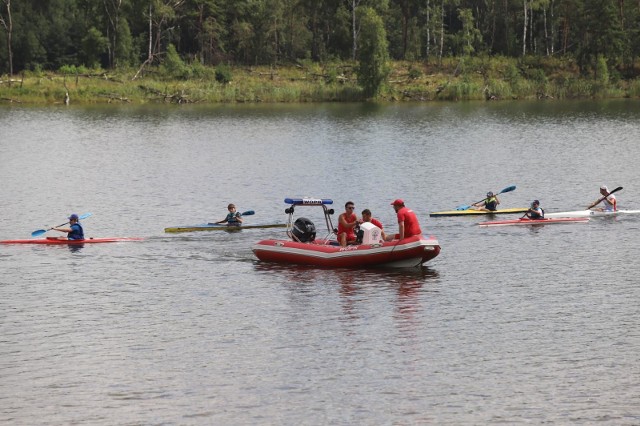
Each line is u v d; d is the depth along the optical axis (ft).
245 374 71.36
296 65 452.76
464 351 76.07
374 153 215.51
